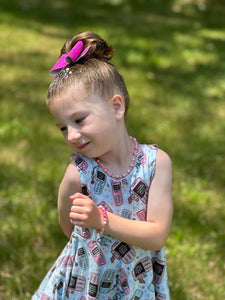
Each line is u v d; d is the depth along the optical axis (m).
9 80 6.38
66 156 4.46
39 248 3.20
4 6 11.25
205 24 12.12
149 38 9.73
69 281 1.89
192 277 2.98
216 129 5.48
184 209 3.75
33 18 10.52
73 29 9.95
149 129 5.25
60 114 1.73
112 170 1.81
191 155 4.76
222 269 3.09
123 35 9.73
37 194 3.79
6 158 4.32
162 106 6.04
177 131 5.29
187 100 6.32
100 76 1.73
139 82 6.87
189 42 9.77
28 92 5.98
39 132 4.88
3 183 3.89
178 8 13.95
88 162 1.81
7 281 2.84
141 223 1.78
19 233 3.25
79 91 1.70
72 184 1.81
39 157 4.39
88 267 1.86
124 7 13.44
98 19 11.41
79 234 1.85
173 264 3.09
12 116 5.18
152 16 12.62
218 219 3.70
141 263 1.88
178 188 4.09
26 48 8.11
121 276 1.84
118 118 1.75
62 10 11.92
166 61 8.17
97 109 1.70
